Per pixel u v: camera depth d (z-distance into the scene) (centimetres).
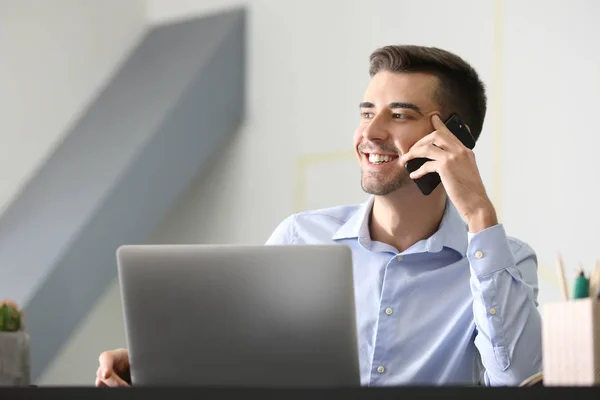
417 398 137
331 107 563
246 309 180
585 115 433
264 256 179
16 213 613
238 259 180
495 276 217
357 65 551
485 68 482
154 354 184
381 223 261
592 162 428
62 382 614
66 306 564
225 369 181
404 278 253
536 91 456
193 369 182
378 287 254
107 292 639
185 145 603
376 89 261
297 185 577
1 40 625
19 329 180
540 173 450
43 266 562
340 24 564
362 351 251
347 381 178
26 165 629
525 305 217
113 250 581
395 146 254
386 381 245
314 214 280
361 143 257
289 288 178
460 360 244
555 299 437
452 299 250
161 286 183
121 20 674
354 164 545
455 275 253
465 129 254
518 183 459
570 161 437
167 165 597
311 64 578
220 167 626
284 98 592
